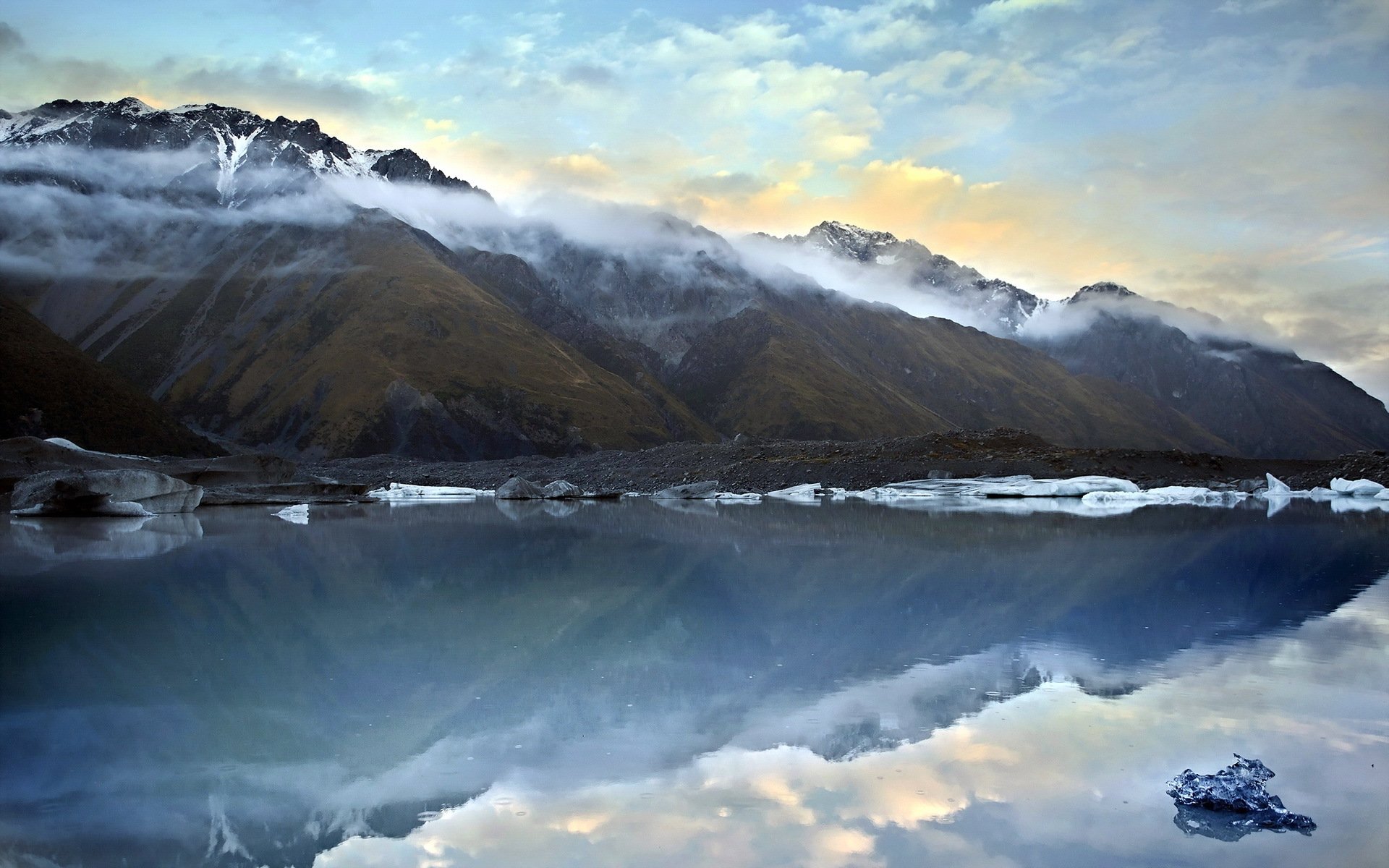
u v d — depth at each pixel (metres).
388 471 77.88
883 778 7.38
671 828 6.45
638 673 10.95
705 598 16.67
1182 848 6.04
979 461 56.34
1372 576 18.98
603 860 5.95
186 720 9.02
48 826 6.59
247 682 10.52
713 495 55.03
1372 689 9.87
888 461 57.66
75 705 9.55
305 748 8.28
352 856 6.04
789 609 15.40
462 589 17.88
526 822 6.59
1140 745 8.08
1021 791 7.07
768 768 7.64
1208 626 13.54
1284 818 6.43
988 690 9.98
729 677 10.68
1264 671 10.69
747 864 5.86
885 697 9.77
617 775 7.54
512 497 53.25
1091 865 5.82
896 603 15.86
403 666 11.29
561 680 10.64
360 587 17.95
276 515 39.12
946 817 6.59
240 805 6.98
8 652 11.96
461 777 7.49
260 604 15.85
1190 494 48.53
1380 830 6.30
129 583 18.06
